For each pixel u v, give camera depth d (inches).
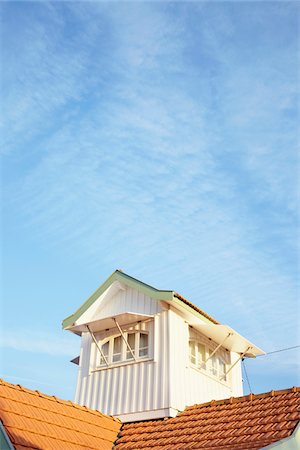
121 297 684.1
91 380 656.4
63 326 686.5
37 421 479.8
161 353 613.3
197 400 619.2
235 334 663.1
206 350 679.7
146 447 503.2
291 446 418.9
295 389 509.4
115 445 531.8
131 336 653.9
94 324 665.0
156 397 588.7
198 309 651.5
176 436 507.8
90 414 567.5
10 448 419.5
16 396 499.2
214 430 486.6
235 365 725.9
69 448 468.4
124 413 602.9
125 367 634.8
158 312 641.6
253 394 534.3
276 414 471.8
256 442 428.1
